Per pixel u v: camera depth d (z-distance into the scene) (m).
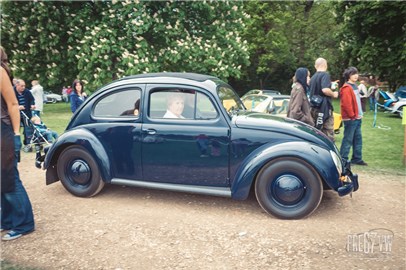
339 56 30.73
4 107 3.44
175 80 4.56
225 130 4.26
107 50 13.86
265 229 3.88
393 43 19.70
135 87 4.69
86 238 3.67
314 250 3.38
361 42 21.30
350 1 21.53
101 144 4.75
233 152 4.23
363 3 19.42
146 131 4.53
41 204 4.71
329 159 4.04
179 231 3.83
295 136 4.17
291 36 31.08
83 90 14.84
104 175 4.74
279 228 3.91
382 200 4.86
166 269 3.05
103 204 4.70
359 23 20.83
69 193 5.16
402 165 6.85
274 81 35.03
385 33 20.39
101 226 3.97
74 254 3.33
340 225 4.00
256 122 4.29
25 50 18.14
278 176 4.14
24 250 3.41
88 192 4.89
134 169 4.66
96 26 15.18
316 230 3.85
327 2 30.95
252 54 30.20
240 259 3.22
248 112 4.97
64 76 18.64
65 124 12.92
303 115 5.81
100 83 14.23
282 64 32.34
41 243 3.56
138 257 3.27
